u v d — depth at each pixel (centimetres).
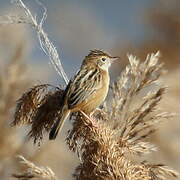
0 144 1350
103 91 1083
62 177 1433
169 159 1432
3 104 1360
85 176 859
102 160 852
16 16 974
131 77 971
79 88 1023
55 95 970
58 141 1438
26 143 1380
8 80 1377
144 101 944
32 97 959
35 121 939
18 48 1429
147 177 850
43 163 1404
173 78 1327
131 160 918
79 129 896
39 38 984
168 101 1270
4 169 1324
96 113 984
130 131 924
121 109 936
